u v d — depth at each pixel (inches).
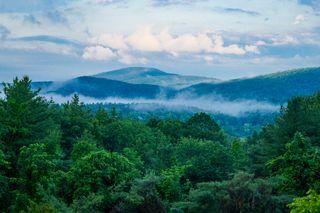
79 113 3405.5
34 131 2155.5
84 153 2199.8
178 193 2132.1
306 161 1508.4
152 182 1802.4
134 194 1728.6
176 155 3137.3
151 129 4416.8
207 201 1862.7
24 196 1526.8
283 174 1590.8
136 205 1750.7
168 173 2212.1
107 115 3799.2
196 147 3233.3
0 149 1834.4
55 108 3203.7
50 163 1627.7
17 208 1517.0
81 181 1760.6
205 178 2496.3
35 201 1489.9
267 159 2518.5
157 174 2684.5
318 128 2486.5
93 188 1765.5
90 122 3366.1
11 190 1731.1
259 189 1813.5
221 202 1843.0
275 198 1787.6
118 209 1706.4
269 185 1808.6
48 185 1581.0
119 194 1744.6
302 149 1561.3
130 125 3656.5
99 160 1807.3
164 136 4138.8
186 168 2474.2
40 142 2080.5
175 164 2755.9
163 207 1787.6
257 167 2578.7
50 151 2084.2
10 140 2041.1
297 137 1582.2
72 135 3100.4
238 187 1823.3
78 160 1895.9
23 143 2022.6
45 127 2240.4
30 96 2234.3
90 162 1800.0
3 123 2037.4
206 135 4704.7
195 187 2423.7
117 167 1855.3
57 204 1455.5
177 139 4483.3
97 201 1644.9
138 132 3858.3
